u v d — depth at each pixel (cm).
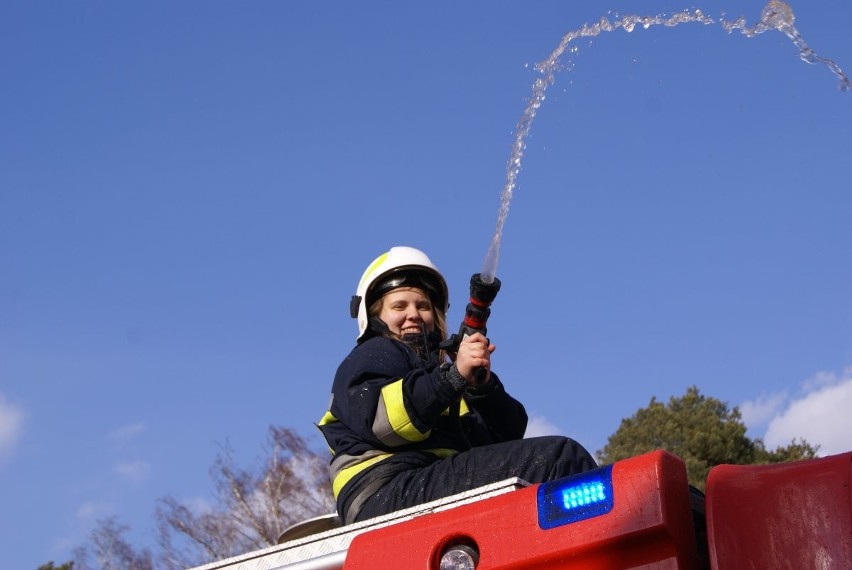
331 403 347
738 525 201
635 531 208
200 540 1977
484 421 381
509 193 316
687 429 2147
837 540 192
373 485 328
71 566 2089
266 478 2027
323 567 267
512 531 221
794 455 2102
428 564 227
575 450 313
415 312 393
